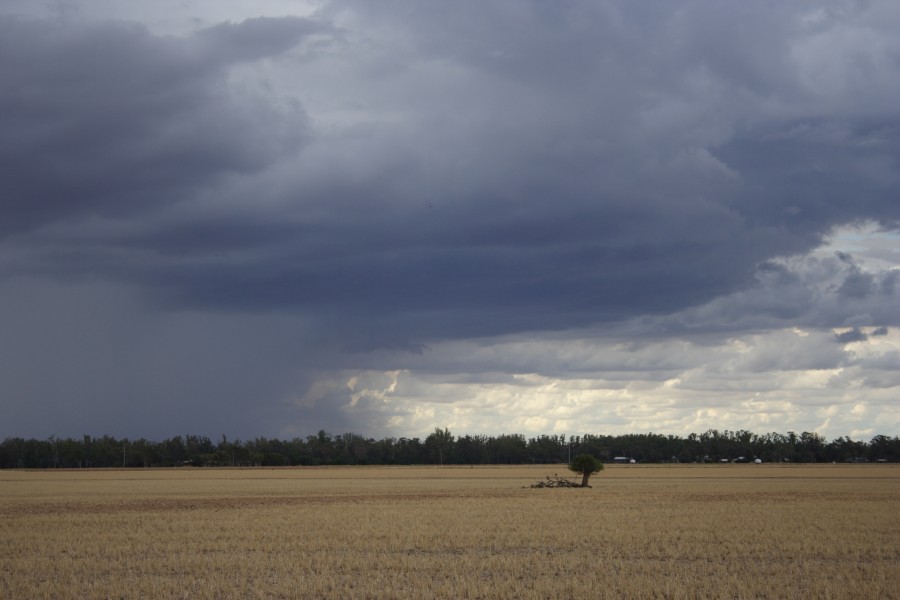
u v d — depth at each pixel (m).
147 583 25.66
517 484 97.81
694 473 133.88
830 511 49.44
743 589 24.53
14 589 25.03
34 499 69.06
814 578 26.30
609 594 23.55
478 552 32.34
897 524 41.34
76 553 32.50
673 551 32.38
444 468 190.88
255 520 45.16
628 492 74.19
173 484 102.06
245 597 23.95
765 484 91.50
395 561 29.84
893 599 23.28
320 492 79.69
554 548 33.50
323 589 24.59
